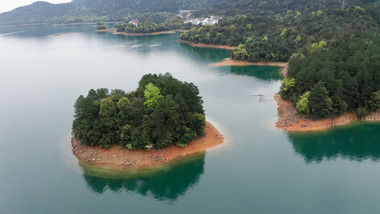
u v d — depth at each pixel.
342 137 101.94
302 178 79.00
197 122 96.62
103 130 90.25
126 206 71.31
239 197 72.44
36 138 109.06
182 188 77.19
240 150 94.38
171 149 92.06
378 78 110.19
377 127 107.56
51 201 73.44
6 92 167.88
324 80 111.62
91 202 72.88
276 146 96.69
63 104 145.88
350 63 117.44
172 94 96.25
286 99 133.88
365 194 71.88
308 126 108.94
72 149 96.50
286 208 67.88
